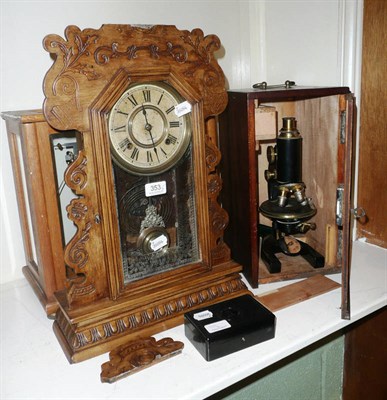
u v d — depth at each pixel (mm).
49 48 755
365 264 1189
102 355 852
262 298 1023
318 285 1080
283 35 1335
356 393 1259
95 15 1155
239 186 1072
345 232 888
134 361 813
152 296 909
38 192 950
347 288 919
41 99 1141
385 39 1133
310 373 1121
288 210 1099
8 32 1071
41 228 968
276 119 1131
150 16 1229
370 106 1213
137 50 822
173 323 927
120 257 874
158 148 883
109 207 837
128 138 844
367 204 1298
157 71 838
